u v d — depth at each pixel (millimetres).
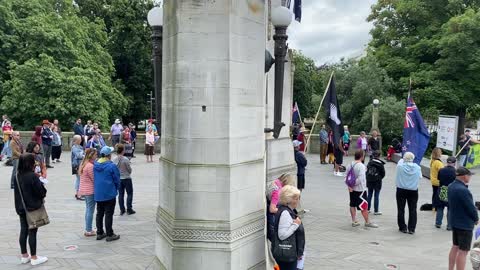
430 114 30141
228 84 5629
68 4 37750
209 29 5617
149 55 44906
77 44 34375
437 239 9438
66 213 10781
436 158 11062
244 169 5977
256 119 6250
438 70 29734
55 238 8805
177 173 5754
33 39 31203
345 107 33375
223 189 5684
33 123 29547
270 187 7625
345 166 20344
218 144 5680
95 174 8594
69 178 15711
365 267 7609
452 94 29094
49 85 29469
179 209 5773
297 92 61688
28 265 7227
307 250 8484
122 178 10789
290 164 10562
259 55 6246
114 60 44531
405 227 9922
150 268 6992
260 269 6316
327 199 13414
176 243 5754
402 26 34156
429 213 11922
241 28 5812
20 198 7102
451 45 28172
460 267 6980
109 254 7867
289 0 10586
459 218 6957
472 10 28594
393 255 8312
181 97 5734
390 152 23844
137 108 45812
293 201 5711
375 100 24766
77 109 29500
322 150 21984
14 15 31219
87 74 31875
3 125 20312
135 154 24375
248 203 6086
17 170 7141
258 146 6340
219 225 5691
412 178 9703
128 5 43719
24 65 29172
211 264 5691
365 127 31766
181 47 5699
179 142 5773
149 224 10008
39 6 33375
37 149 10406
